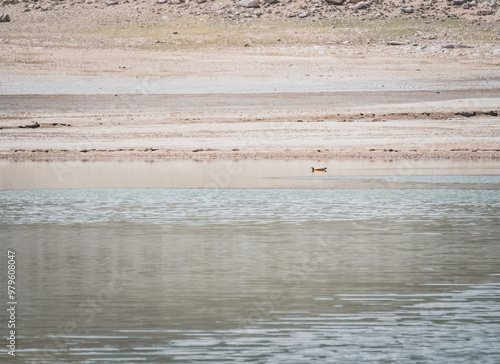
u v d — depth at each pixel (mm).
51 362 30000
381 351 30797
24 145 119750
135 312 36094
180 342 32062
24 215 64312
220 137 126062
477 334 32656
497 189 80625
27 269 44625
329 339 32250
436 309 36219
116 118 139000
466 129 131750
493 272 43469
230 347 31406
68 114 141875
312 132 128875
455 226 58500
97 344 31938
